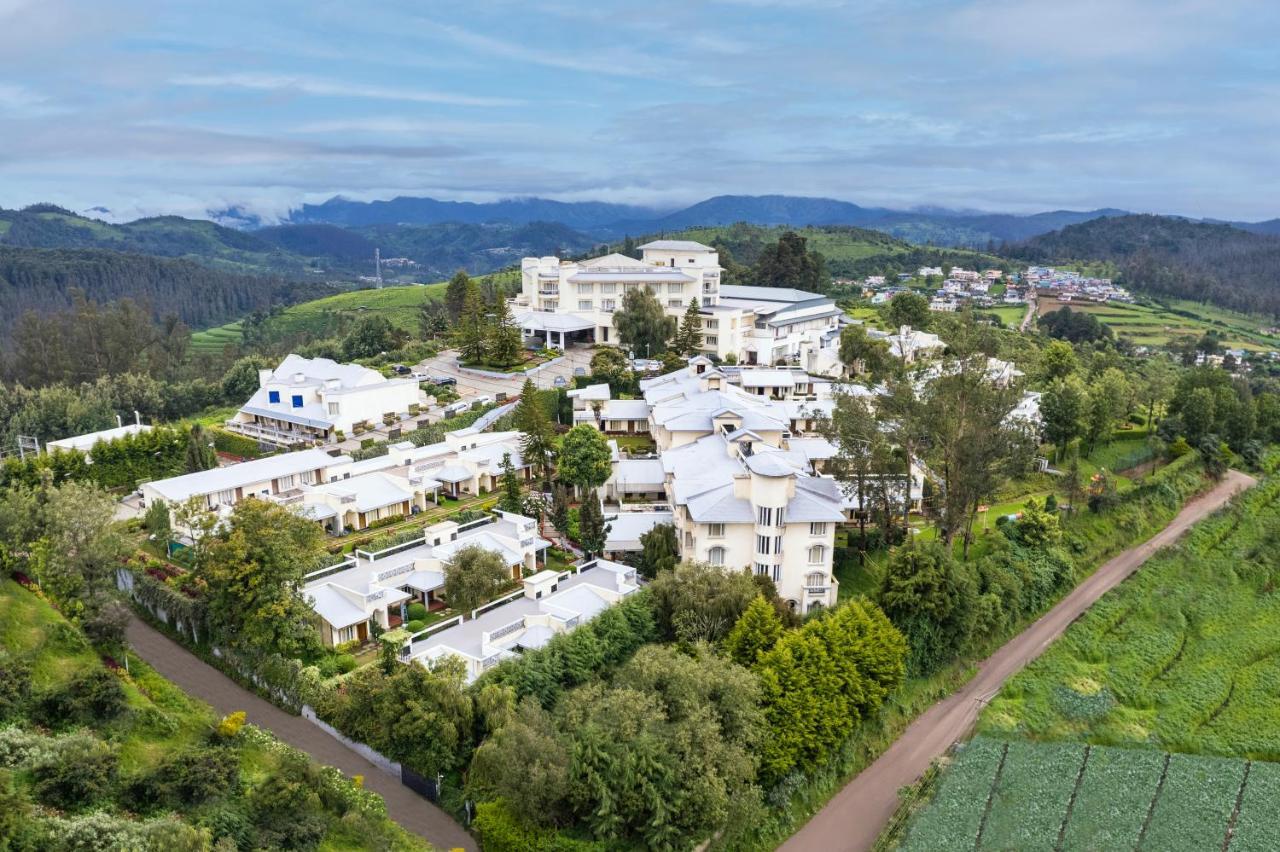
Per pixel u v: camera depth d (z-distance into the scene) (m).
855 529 124.31
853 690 86.94
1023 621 115.06
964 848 77.69
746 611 88.38
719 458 112.88
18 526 90.56
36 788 55.94
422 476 128.25
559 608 93.06
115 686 69.06
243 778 66.56
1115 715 98.44
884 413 117.31
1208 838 80.38
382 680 78.44
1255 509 151.00
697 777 69.25
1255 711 99.75
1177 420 166.88
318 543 102.62
